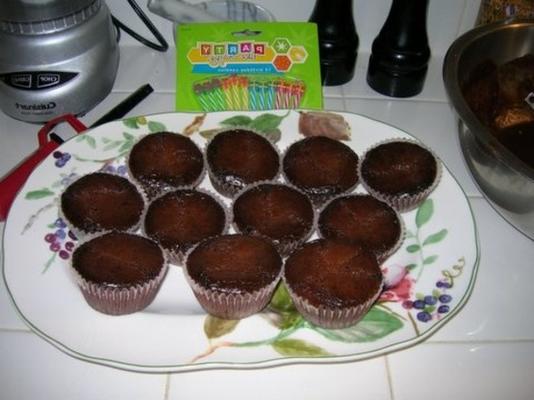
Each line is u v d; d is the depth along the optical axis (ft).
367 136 1.58
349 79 1.83
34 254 1.31
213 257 1.23
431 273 1.31
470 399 1.19
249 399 1.17
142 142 1.48
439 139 1.69
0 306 1.28
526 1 1.69
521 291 1.36
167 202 1.36
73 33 1.48
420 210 1.43
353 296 1.18
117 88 1.76
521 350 1.26
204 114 1.58
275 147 1.54
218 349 1.17
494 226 1.50
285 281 1.24
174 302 1.29
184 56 1.61
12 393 1.15
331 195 1.45
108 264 1.20
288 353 1.17
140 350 1.16
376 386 1.20
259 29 1.63
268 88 1.62
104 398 1.16
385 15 1.83
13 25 1.42
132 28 1.86
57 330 1.18
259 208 1.36
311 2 1.79
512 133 1.69
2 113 1.68
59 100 1.54
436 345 1.26
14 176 1.47
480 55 1.64
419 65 1.72
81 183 1.37
